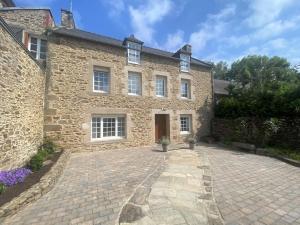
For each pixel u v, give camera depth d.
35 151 6.59
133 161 6.97
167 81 11.56
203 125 13.09
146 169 5.89
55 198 3.80
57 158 6.53
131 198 3.75
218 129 13.06
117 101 9.66
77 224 2.89
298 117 9.02
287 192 4.30
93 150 8.87
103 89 9.53
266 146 9.42
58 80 8.18
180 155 8.08
